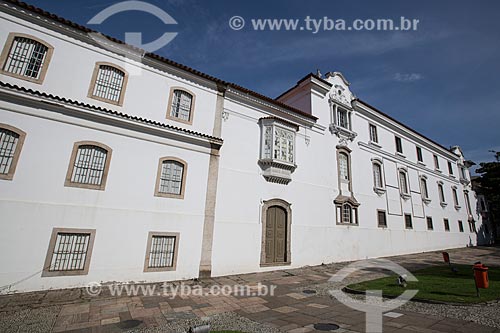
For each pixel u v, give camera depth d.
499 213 34.50
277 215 13.53
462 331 5.12
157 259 9.70
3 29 8.40
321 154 16.25
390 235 19.27
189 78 12.05
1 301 6.64
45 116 8.41
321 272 12.49
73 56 9.45
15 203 7.56
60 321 5.73
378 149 20.50
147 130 10.25
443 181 27.59
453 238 26.23
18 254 7.39
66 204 8.28
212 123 12.27
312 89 16.91
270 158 13.27
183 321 5.92
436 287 8.48
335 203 16.23
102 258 8.58
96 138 9.17
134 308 6.72
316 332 5.28
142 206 9.63
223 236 11.37
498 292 7.71
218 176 11.84
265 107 14.30
